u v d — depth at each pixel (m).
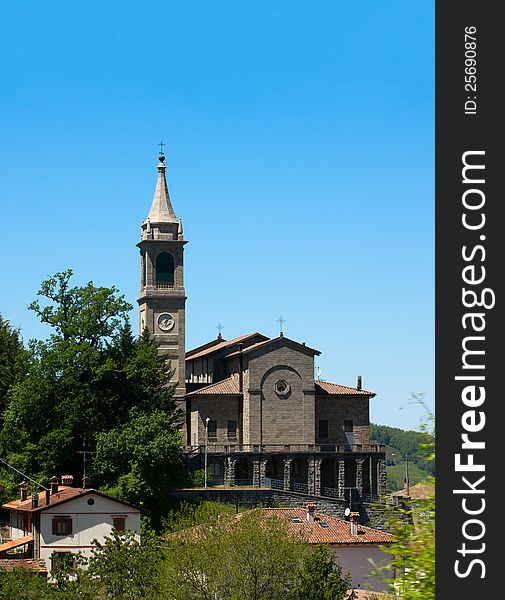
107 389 125.94
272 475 135.50
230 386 137.25
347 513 94.94
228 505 123.50
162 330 144.00
